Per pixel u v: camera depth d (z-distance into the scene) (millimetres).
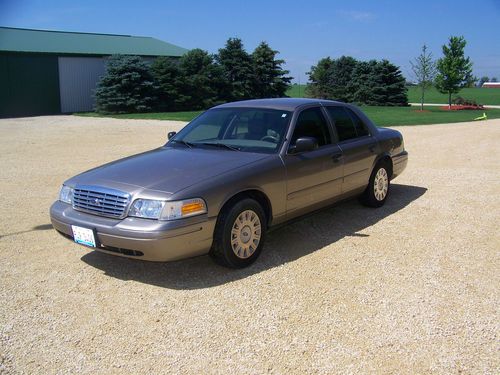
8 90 31625
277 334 3545
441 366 3156
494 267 4805
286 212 5262
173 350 3357
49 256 5168
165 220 4160
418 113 33438
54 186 8711
